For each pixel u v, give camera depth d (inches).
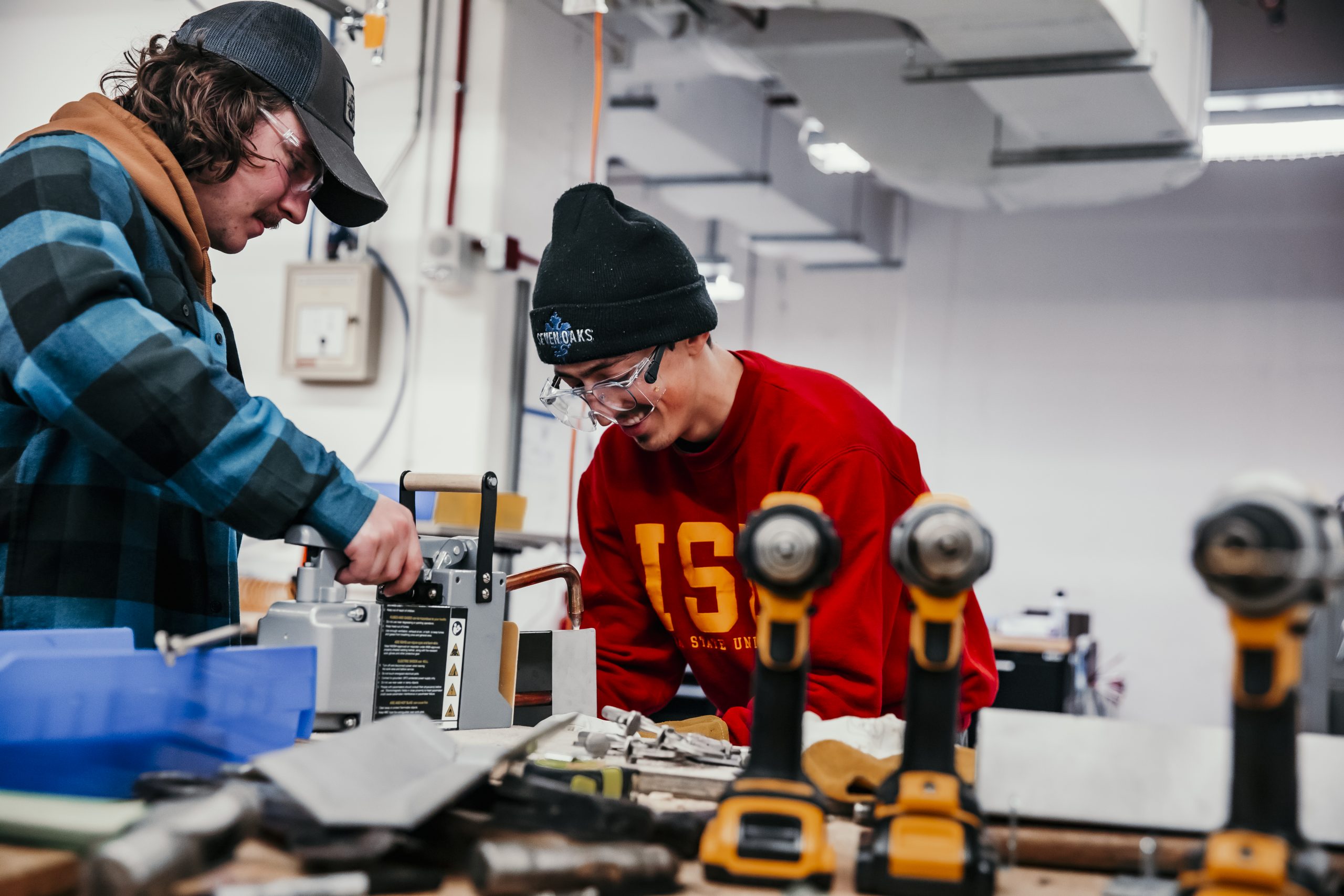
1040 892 29.2
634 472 65.7
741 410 60.4
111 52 149.9
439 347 150.4
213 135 52.9
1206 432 281.9
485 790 32.0
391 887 26.3
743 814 29.2
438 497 114.5
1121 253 293.0
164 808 26.8
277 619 45.2
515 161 155.0
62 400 42.3
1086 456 290.8
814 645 51.8
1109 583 285.6
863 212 306.8
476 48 153.9
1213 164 286.8
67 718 32.1
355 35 128.7
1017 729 32.9
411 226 152.6
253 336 154.7
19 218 44.4
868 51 199.2
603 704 64.6
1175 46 173.8
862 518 54.3
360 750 30.8
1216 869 25.0
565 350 56.5
